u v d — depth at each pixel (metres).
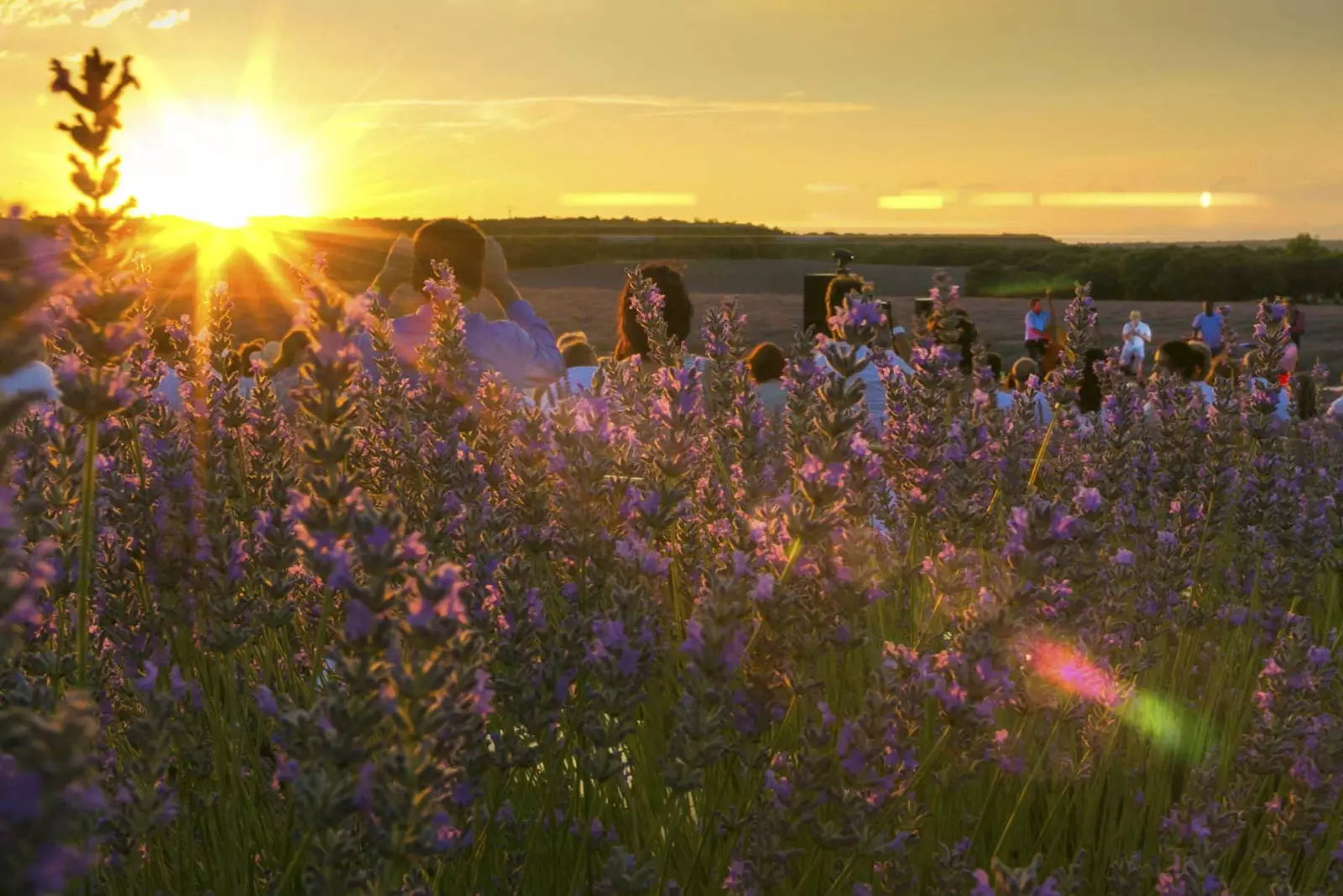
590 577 2.43
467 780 1.78
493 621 2.11
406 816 1.26
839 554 2.19
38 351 1.01
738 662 1.79
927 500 2.86
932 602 2.87
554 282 59.62
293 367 3.90
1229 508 3.80
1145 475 4.03
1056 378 3.85
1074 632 2.38
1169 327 37.44
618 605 1.94
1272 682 2.40
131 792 1.70
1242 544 3.85
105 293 1.55
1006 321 40.78
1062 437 4.28
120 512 2.41
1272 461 3.83
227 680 2.16
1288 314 3.91
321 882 1.31
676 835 1.99
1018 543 1.88
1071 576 2.70
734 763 2.10
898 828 2.02
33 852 0.68
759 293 54.78
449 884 1.89
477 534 2.58
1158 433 4.23
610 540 2.39
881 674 1.92
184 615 2.35
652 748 2.33
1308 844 2.29
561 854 2.07
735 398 3.34
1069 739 2.43
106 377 1.62
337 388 1.53
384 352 3.16
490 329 4.37
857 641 2.17
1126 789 2.52
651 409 3.12
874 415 4.32
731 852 1.98
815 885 2.07
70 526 2.05
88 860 0.71
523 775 2.15
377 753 1.32
